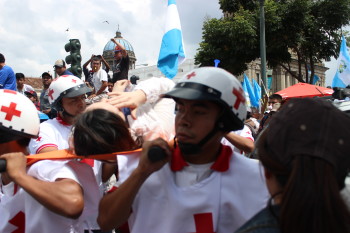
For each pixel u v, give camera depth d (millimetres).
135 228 1562
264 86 11102
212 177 1505
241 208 1487
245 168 1538
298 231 910
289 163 969
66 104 2896
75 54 7941
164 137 1883
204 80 1406
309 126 966
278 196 1075
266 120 6414
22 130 1793
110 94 1912
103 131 1680
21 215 1878
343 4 18516
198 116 1420
